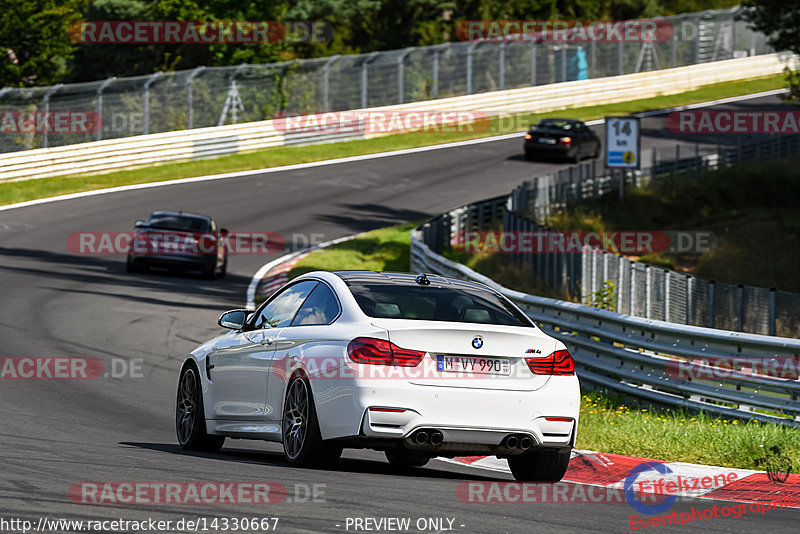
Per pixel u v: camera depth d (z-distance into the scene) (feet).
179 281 328.08
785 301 202.80
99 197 476.13
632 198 486.38
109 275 328.70
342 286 102.63
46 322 240.12
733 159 589.32
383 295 100.99
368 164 597.93
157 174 536.83
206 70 604.49
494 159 623.36
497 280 299.99
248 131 603.26
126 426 138.21
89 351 208.74
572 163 618.44
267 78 635.66
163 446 121.39
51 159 505.25
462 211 406.62
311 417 96.84
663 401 153.17
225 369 113.80
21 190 474.90
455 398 94.32
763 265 386.52
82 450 108.78
